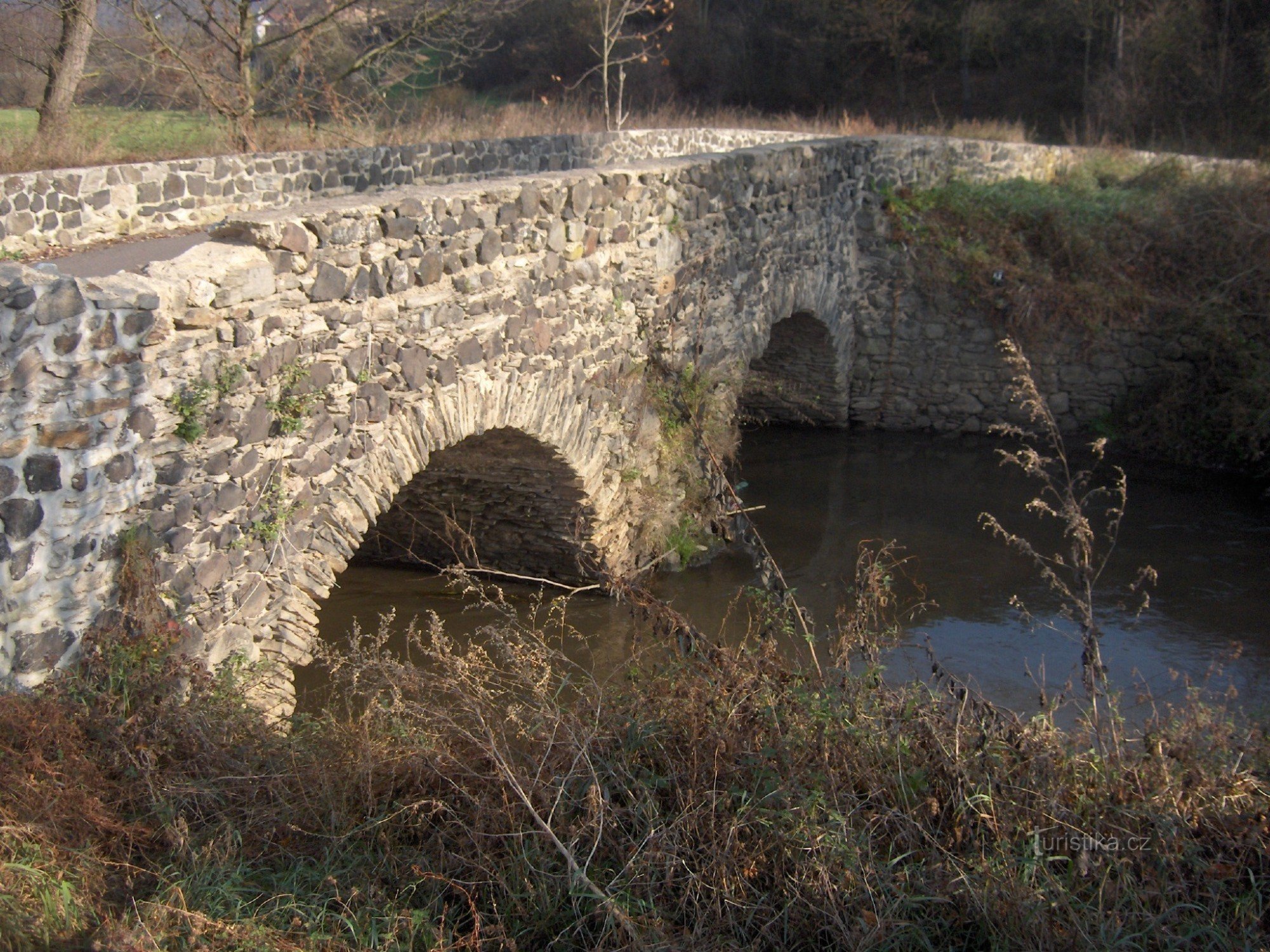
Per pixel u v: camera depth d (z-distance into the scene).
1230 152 21.62
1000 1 29.19
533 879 3.97
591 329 8.53
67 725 4.14
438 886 3.93
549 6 30.75
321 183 12.70
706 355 10.50
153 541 4.88
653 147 18.83
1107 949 3.63
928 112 29.53
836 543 11.10
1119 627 9.12
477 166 14.93
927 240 15.15
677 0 33.25
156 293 4.80
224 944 3.45
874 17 29.72
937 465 14.14
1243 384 13.71
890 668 7.76
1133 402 14.80
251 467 5.45
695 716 4.55
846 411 15.77
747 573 10.08
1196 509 12.51
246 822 4.05
